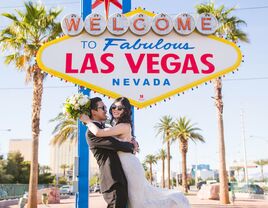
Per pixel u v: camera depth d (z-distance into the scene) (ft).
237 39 85.87
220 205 86.79
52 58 23.44
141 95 23.54
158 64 23.79
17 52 71.31
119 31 23.84
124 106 12.34
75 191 24.45
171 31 24.09
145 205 11.42
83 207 24.20
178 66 23.80
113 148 11.63
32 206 71.67
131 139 12.49
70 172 42.70
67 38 23.72
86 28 23.75
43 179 240.53
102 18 23.97
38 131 73.56
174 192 12.05
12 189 150.71
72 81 23.34
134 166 11.65
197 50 23.91
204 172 353.72
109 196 11.43
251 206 83.05
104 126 12.52
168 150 183.52
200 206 83.15
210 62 23.73
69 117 12.78
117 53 23.82
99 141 11.82
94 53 23.73
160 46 23.97
